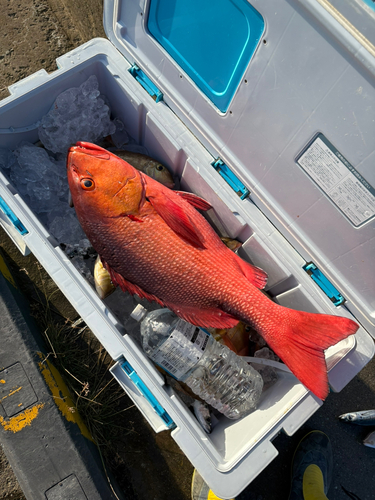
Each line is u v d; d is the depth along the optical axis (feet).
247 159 4.42
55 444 5.27
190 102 4.59
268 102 3.66
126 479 6.49
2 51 7.77
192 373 4.62
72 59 4.84
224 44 3.69
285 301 5.13
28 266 7.04
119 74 4.92
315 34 2.92
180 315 4.39
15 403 5.33
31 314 6.57
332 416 7.13
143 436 6.66
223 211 5.02
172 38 4.14
